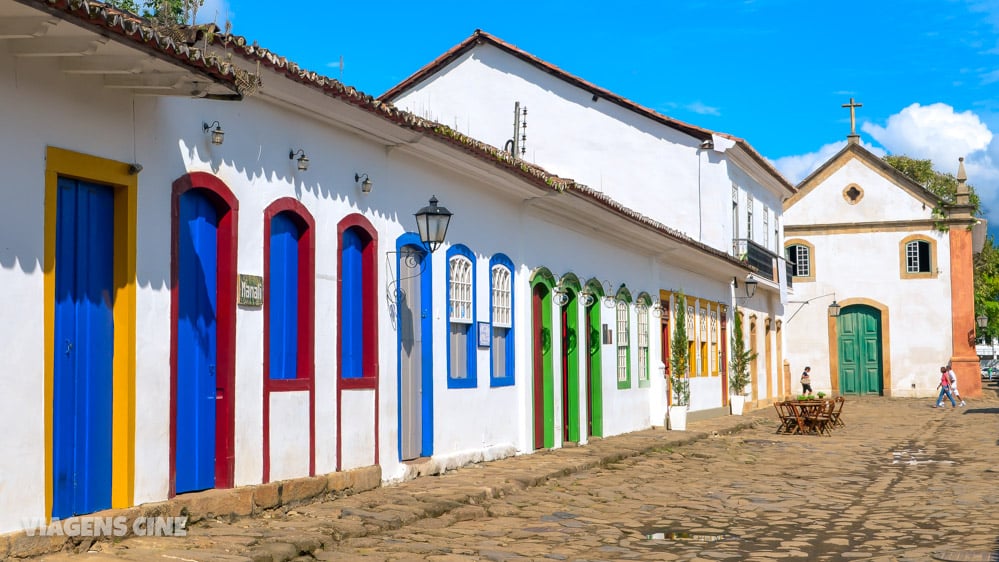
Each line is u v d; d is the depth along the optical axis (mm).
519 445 16406
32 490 7297
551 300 17797
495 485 12664
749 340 34531
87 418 8023
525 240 16688
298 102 10445
